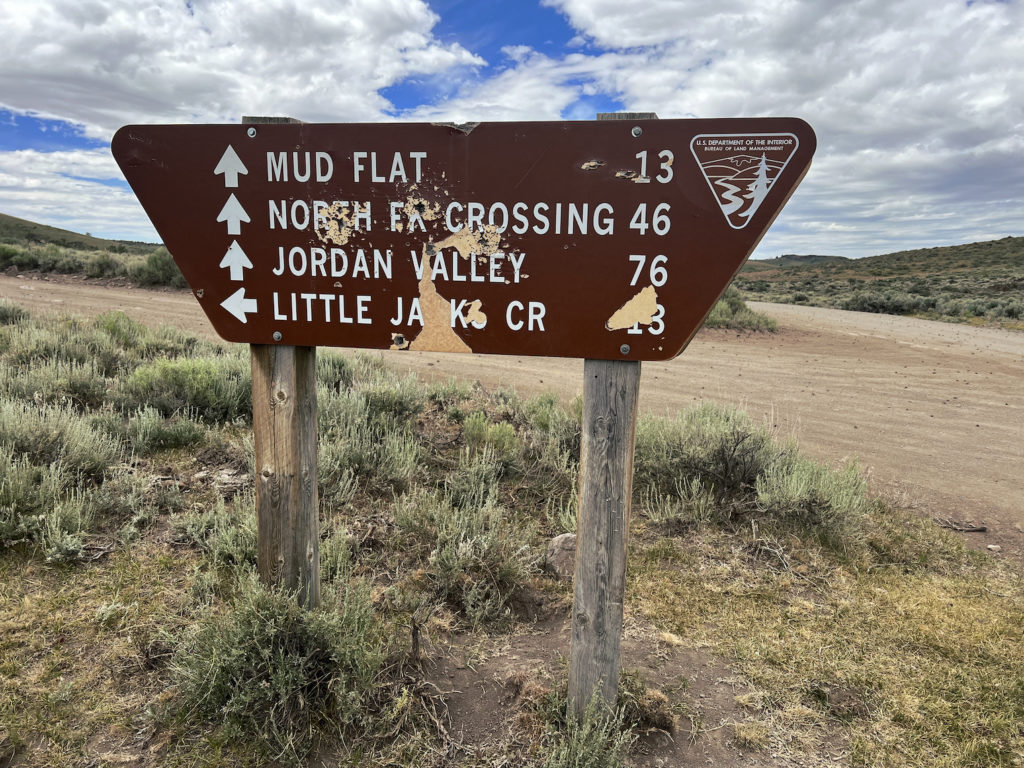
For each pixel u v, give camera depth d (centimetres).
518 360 1120
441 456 539
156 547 370
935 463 668
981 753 266
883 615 361
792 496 459
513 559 381
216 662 260
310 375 284
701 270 230
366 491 468
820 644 332
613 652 259
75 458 435
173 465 476
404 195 246
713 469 506
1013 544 478
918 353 1491
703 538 441
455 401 685
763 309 2667
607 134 227
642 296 236
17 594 317
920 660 322
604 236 234
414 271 251
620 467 247
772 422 798
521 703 279
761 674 308
